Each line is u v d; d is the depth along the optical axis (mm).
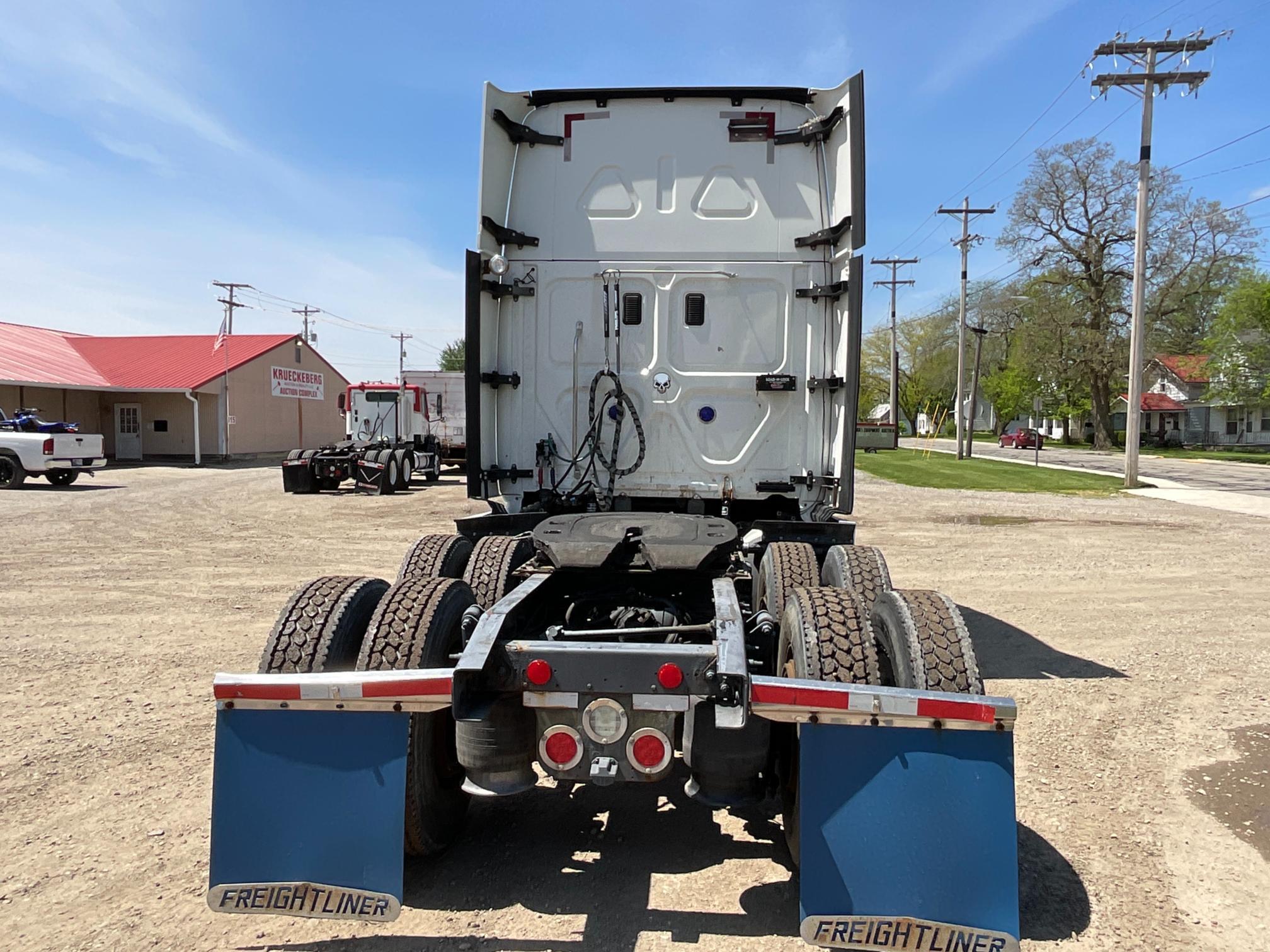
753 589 4879
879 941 2396
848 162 4879
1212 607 7930
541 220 5395
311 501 18141
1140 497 20141
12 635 6508
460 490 21016
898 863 2410
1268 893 2990
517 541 4578
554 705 2633
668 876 3084
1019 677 5617
